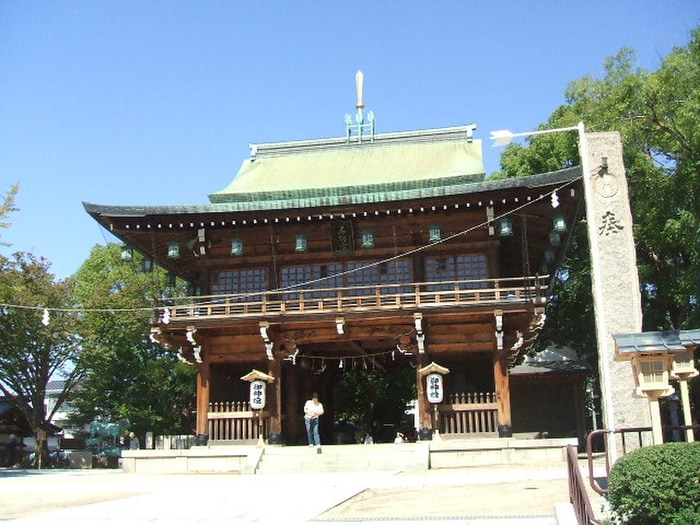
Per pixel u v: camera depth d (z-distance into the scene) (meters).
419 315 30.03
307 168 38.56
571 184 28.73
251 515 14.88
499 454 28.47
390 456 28.00
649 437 18.16
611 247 20.02
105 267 62.53
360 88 41.59
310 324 31.80
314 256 33.34
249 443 31.28
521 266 37.81
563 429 44.50
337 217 31.62
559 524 11.70
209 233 33.66
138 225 32.00
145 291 54.31
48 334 48.72
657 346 12.93
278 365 32.28
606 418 18.48
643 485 9.55
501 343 29.92
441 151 38.03
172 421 56.31
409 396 56.12
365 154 39.22
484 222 31.67
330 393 43.69
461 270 32.06
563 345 46.34
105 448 68.50
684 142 35.38
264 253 33.72
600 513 12.76
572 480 12.48
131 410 53.28
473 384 36.84
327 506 15.88
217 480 24.81
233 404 32.44
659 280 40.72
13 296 47.25
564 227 29.19
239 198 34.44
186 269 38.19
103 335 52.59
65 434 74.12
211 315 31.72
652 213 37.66
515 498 16.03
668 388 12.95
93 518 14.98
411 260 32.66
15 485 24.86
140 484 23.89
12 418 56.97
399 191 30.53
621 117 37.09
